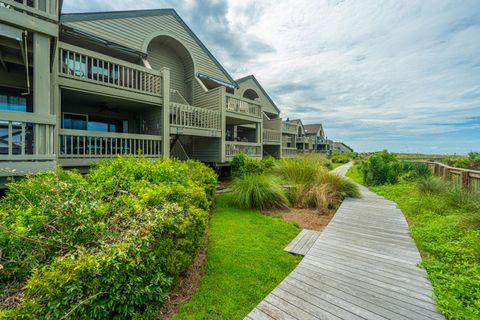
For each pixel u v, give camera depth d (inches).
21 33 144.2
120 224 88.9
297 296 86.4
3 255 75.5
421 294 86.0
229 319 78.4
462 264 104.1
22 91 243.4
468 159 420.8
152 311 76.3
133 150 277.6
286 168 308.0
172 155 439.5
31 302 55.7
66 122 287.7
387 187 327.0
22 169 140.1
